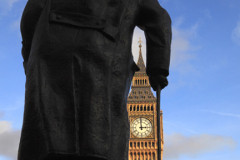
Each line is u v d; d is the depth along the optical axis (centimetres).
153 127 10875
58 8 379
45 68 363
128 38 393
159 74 416
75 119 355
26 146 358
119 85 376
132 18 402
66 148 348
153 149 10700
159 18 416
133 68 410
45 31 371
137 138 10825
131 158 10612
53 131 349
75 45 366
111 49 376
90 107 355
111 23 383
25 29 399
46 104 353
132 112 11062
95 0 381
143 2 413
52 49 366
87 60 365
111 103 371
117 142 367
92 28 371
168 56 417
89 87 360
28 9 398
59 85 360
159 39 415
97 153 348
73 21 371
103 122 357
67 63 363
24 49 409
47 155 347
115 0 391
